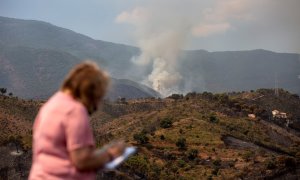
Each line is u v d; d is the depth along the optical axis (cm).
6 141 8069
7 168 6888
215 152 11825
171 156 11144
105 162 376
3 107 15438
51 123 369
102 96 390
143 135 12062
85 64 389
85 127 368
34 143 384
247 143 13262
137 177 8994
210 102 17488
